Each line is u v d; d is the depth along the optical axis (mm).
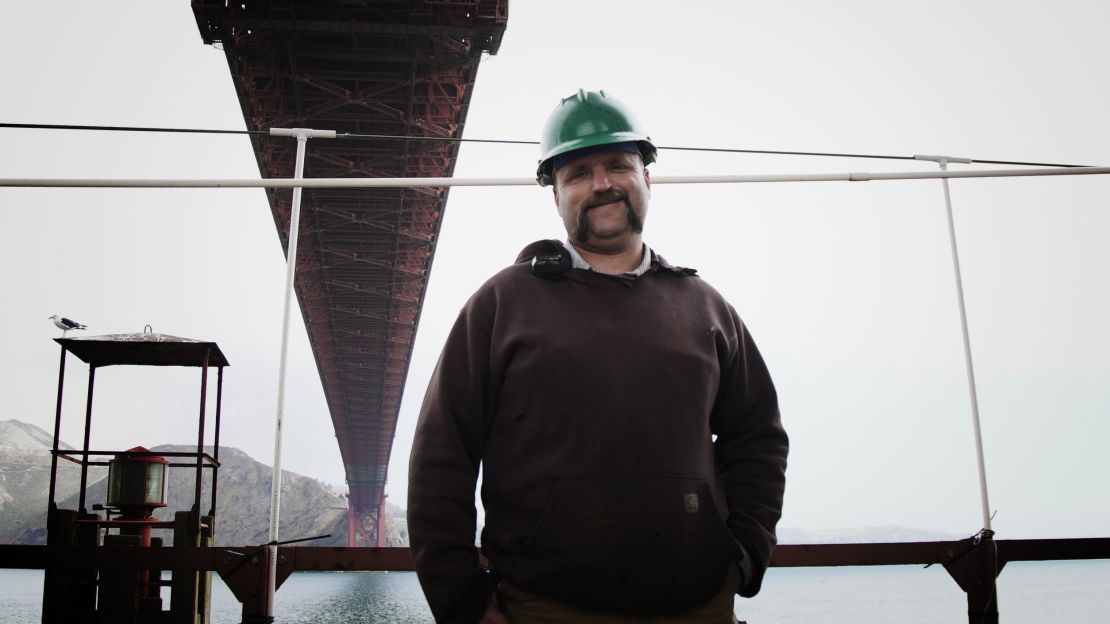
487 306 2340
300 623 16109
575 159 2377
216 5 25672
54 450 8289
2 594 22859
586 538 2066
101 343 8500
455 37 27781
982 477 7559
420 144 32219
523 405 2172
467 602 2162
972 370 8070
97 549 6867
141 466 8289
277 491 7062
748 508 2363
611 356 2162
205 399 8617
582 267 2332
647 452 2109
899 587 34188
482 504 2279
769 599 27125
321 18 26438
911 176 7414
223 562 6852
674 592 2086
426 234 38125
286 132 8750
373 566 6891
